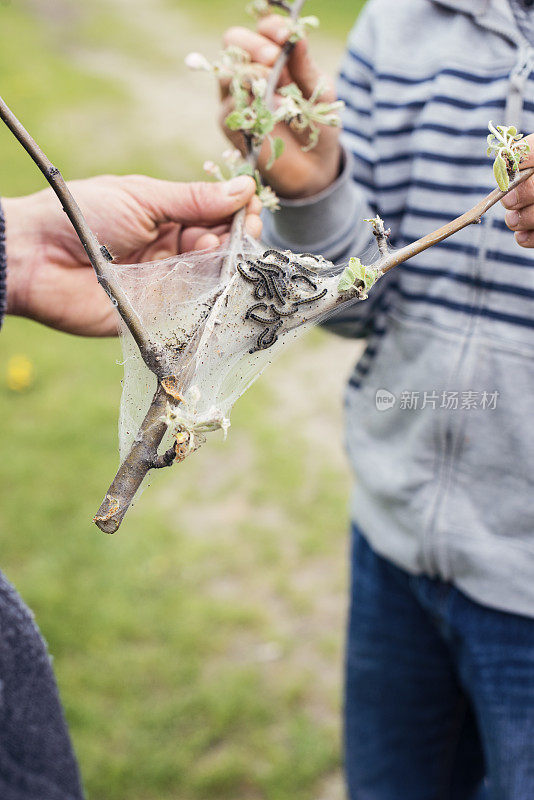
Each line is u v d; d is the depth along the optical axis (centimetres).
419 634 97
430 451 89
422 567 92
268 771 121
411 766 102
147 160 355
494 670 89
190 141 385
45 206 88
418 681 99
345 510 171
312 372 224
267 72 84
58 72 489
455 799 107
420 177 88
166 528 166
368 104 94
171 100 453
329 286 70
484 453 86
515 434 85
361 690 102
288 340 73
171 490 177
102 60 532
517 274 83
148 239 86
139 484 67
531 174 70
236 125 81
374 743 102
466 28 86
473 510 88
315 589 153
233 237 80
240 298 71
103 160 351
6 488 176
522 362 84
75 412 203
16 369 218
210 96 464
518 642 88
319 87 81
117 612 146
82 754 122
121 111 424
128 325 67
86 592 150
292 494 176
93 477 180
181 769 121
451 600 91
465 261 85
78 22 625
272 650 140
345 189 89
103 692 132
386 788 102
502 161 68
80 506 172
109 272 67
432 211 88
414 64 89
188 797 118
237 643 142
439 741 102
